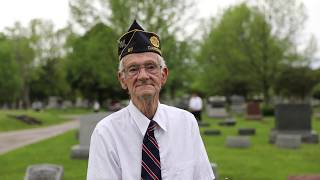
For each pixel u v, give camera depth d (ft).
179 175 7.72
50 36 184.44
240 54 118.73
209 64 136.15
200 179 8.04
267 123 87.71
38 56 181.68
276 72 118.21
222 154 42.78
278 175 32.35
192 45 73.56
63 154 44.62
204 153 8.21
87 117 41.22
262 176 31.96
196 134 8.20
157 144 7.73
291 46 116.26
